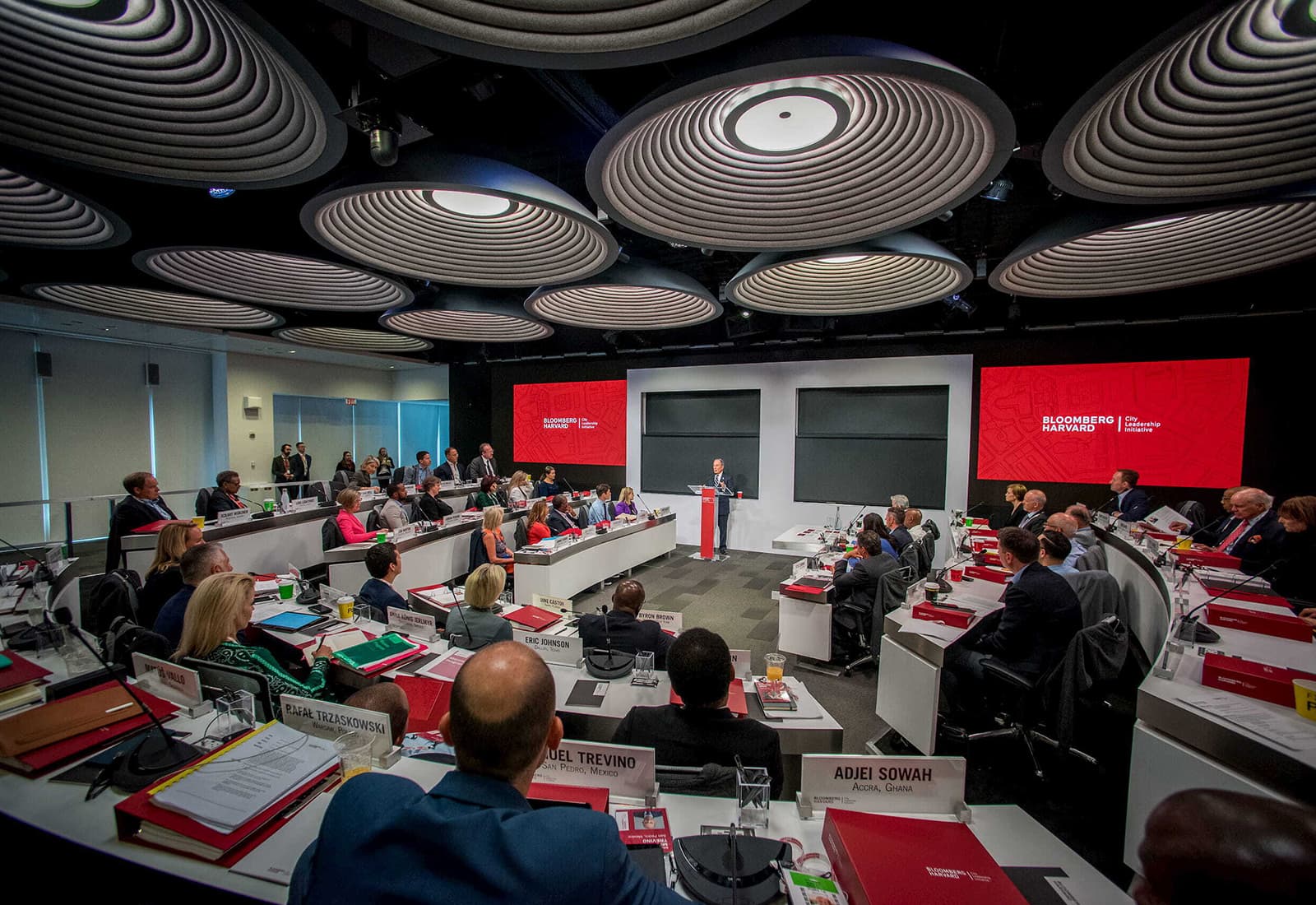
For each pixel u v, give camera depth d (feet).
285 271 14.90
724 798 4.44
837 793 4.25
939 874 3.16
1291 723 5.54
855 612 13.23
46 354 25.27
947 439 23.65
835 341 24.52
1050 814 8.17
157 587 10.62
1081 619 9.21
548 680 2.90
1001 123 6.83
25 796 4.12
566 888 2.23
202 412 31.42
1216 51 6.16
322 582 19.53
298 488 31.58
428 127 9.87
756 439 27.17
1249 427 19.30
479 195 10.57
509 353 33.27
